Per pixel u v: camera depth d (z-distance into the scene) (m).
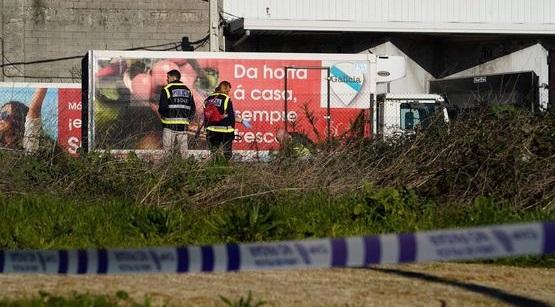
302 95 60.28
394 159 36.62
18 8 89.62
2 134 49.19
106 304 17.73
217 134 48.34
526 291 20.91
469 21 102.75
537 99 44.72
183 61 59.72
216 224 29.30
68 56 90.38
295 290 20.05
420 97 59.88
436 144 36.53
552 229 13.46
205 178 35.28
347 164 36.50
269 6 97.62
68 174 36.72
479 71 102.00
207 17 91.94
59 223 29.20
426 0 101.81
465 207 32.59
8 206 32.16
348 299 19.19
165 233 28.56
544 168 35.50
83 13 90.50
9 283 20.50
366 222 30.83
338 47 98.50
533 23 98.00
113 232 28.58
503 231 13.64
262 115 60.12
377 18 100.25
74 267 17.58
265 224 28.31
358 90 60.38
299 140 39.44
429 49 100.88
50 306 17.58
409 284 21.23
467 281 22.00
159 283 20.66
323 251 14.88
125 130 57.09
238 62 60.28
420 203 33.75
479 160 35.56
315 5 98.69
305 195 34.72
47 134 44.16
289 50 98.50
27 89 69.12
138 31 91.19
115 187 35.84
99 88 58.50
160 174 35.75
